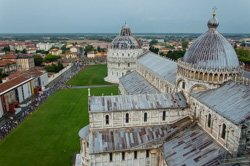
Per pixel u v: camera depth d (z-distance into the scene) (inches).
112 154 2436.0
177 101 2758.4
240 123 1797.5
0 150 3250.5
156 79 3993.6
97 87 6983.3
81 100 5531.5
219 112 2084.2
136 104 2664.9
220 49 2539.4
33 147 3336.6
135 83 4758.9
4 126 4050.2
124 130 2613.2
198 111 2524.6
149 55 5497.1
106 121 2598.4
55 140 3540.8
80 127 3998.5
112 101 2672.2
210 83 2518.5
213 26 2642.7
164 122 2716.5
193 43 2780.5
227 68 2481.5
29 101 5492.1
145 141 2507.4
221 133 2080.5
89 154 2401.6
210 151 2073.1
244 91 2133.4
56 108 4955.7
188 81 2672.2
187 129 2536.9
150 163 2556.6
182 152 2224.4
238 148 1841.8
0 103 4483.3
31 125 4097.0
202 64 2534.5
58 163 2945.4
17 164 2913.4
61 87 6884.8
